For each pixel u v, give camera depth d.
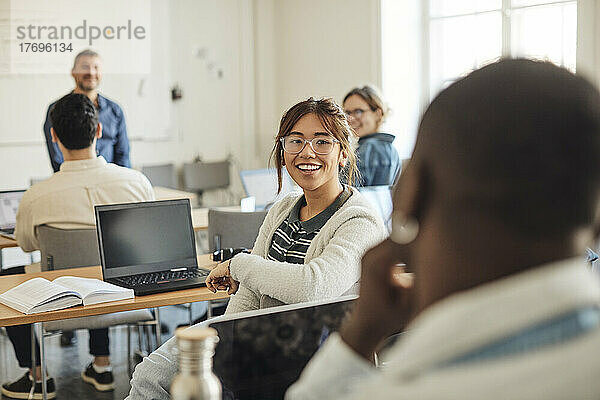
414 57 6.99
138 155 7.61
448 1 6.73
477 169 0.61
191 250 3.34
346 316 1.39
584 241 0.62
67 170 3.71
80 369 4.46
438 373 0.57
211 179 7.82
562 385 0.53
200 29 7.86
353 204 2.41
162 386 1.91
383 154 4.55
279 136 2.49
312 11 7.68
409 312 0.82
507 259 0.61
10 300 2.75
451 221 0.63
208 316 3.79
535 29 5.95
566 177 0.59
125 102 7.52
